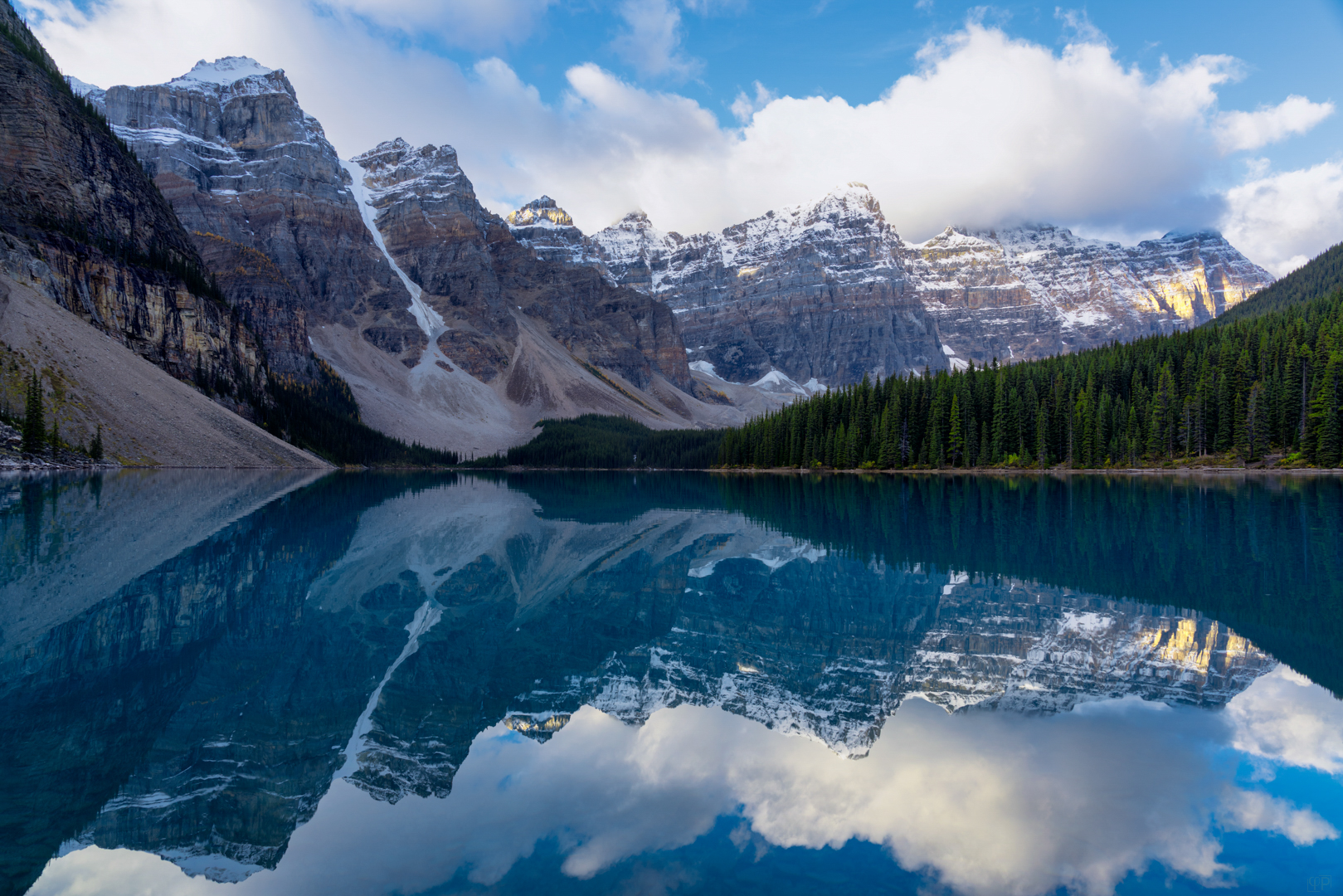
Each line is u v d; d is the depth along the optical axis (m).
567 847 8.83
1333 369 98.69
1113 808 9.73
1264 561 30.78
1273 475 99.25
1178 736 12.29
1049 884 7.77
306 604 23.52
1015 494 76.25
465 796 10.40
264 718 13.53
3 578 25.08
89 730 12.69
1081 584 26.41
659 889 7.86
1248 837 8.81
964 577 28.23
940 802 9.98
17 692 14.58
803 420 160.12
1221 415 111.06
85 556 30.00
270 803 10.12
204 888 7.86
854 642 19.00
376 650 18.50
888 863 8.41
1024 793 10.19
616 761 11.64
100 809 9.88
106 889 7.88
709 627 21.06
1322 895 7.65
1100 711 13.53
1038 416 123.19
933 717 13.44
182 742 12.33
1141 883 7.84
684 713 13.90
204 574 27.42
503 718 13.78
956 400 130.62
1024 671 16.08
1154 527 43.41
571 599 25.38
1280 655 17.14
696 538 42.41
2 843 8.94
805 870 8.07
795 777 10.95
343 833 9.24
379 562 33.12
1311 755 11.34
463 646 19.03
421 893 7.75
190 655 17.53
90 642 18.25
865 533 43.28
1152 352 130.50
